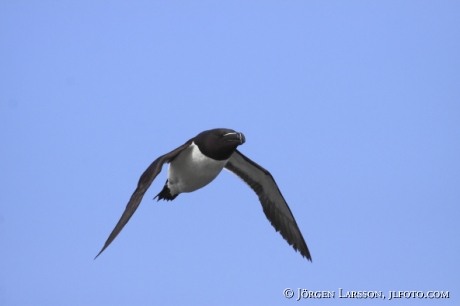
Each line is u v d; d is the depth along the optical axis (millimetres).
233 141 14531
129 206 12734
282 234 17609
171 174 15523
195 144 14961
